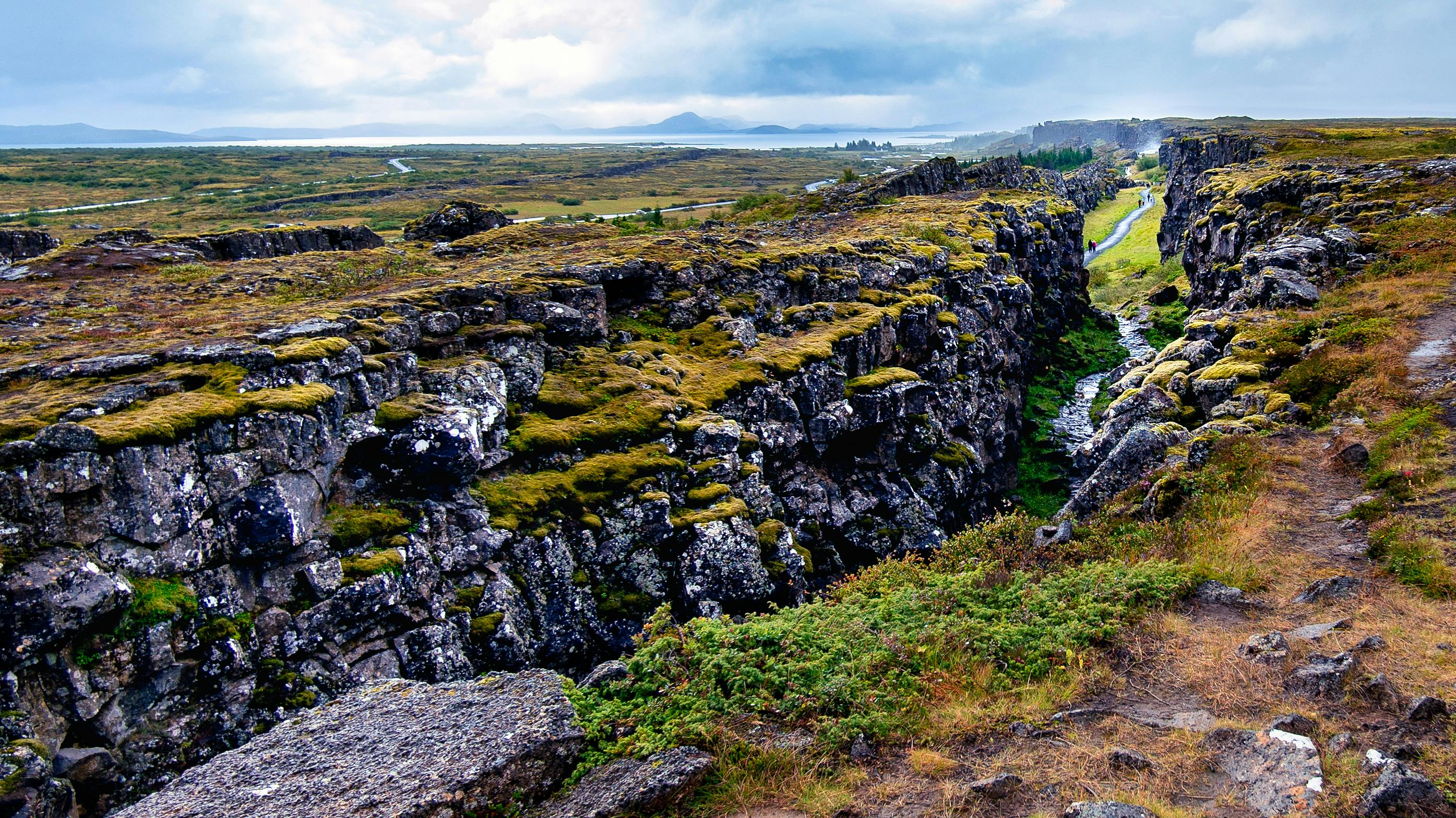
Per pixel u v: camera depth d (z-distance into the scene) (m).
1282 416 24.14
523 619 18.67
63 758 12.30
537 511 20.05
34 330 22.09
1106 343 64.88
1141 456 23.89
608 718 11.75
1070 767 10.40
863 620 14.61
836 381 29.94
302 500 16.30
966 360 40.75
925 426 32.91
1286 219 53.94
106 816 10.00
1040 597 14.72
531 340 24.50
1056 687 12.27
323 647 15.62
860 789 10.52
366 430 18.12
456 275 30.09
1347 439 21.12
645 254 34.31
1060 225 76.31
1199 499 19.34
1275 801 9.19
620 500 21.09
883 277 39.75
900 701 12.13
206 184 184.62
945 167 88.25
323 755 10.96
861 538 28.39
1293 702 11.00
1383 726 10.21
